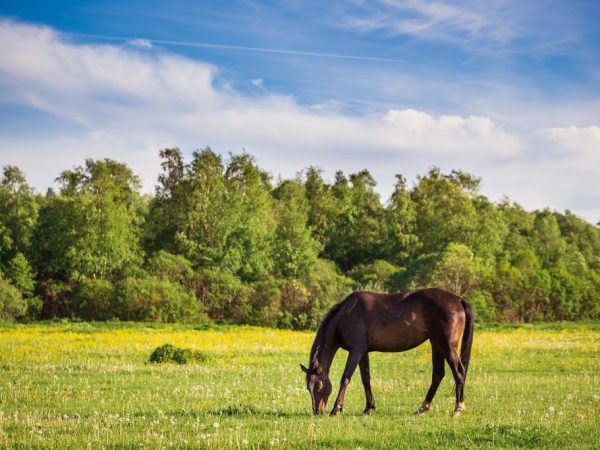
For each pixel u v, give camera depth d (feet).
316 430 30.30
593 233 343.87
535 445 26.99
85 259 196.75
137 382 51.47
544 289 180.96
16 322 164.45
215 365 65.92
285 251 210.38
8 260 202.90
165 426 32.14
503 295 177.47
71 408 39.14
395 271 220.84
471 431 29.58
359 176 324.60
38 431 30.86
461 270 175.32
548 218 315.37
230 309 170.50
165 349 69.46
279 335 119.55
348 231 283.38
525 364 67.51
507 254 250.78
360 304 37.88
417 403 42.39
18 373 57.47
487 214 270.26
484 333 120.57
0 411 35.70
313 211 288.71
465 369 36.83
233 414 36.70
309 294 161.17
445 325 36.52
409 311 37.11
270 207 261.03
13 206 214.07
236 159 251.19
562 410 36.37
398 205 274.16
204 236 217.56
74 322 155.43
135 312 161.17
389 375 59.67
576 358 73.10
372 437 28.94
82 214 201.05
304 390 48.37
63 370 60.18
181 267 181.98
